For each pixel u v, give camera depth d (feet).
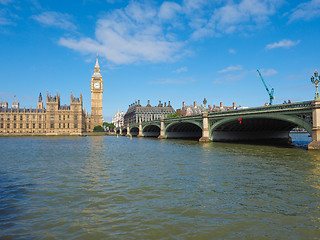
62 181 58.13
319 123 106.73
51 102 559.38
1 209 38.83
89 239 28.58
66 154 123.34
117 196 45.44
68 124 568.82
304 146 146.92
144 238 28.71
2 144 214.28
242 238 28.76
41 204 41.29
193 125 264.11
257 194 45.91
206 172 67.41
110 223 33.12
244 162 84.48
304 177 59.77
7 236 29.35
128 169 74.13
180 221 33.63
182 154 113.39
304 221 33.58
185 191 48.37
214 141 194.80
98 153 127.85
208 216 35.37
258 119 157.48
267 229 31.14
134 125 447.83
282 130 212.64
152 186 52.44
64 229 31.35
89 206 40.09
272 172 66.23
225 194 46.09
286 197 43.98
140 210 37.96
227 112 167.43
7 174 67.41
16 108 570.87
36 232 30.50
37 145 201.26
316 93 108.47
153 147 164.86
